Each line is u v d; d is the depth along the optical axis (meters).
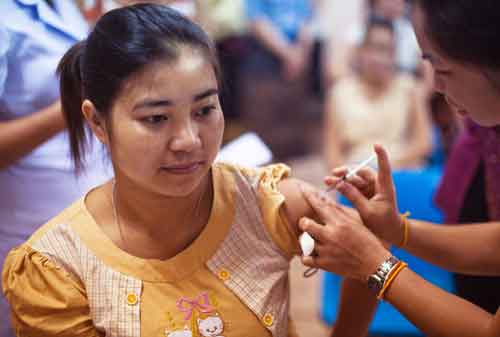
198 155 0.94
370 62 2.84
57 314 0.98
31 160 1.39
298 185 1.11
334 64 3.86
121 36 0.91
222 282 1.01
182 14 0.95
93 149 1.35
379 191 1.17
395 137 2.89
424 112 2.89
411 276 1.04
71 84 1.03
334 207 1.10
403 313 1.04
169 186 0.94
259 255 1.06
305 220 1.06
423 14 0.90
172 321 0.98
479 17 0.84
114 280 0.99
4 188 1.40
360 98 2.90
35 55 1.34
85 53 0.95
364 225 1.17
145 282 0.99
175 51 0.89
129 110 0.91
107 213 1.04
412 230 1.20
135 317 0.97
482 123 0.98
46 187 1.42
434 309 1.01
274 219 1.05
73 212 1.04
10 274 1.00
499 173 1.45
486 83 0.90
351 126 2.89
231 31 3.50
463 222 1.62
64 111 1.06
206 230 1.03
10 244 1.42
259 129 4.61
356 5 4.06
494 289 1.50
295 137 4.68
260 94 4.62
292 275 2.89
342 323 1.26
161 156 0.92
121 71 0.90
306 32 4.28
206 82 0.91
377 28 2.85
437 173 2.02
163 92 0.89
